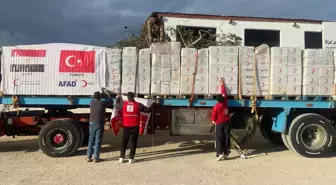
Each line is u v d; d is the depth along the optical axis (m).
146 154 9.36
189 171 7.63
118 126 8.84
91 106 8.48
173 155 9.27
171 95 9.02
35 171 7.57
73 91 8.88
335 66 9.15
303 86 9.15
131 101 8.39
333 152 9.87
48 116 9.50
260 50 9.07
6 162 8.41
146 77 8.93
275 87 9.05
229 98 9.17
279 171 7.68
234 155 9.34
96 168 7.84
